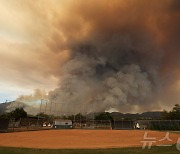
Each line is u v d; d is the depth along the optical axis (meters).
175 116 79.62
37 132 36.09
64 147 16.11
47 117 63.78
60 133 34.00
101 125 59.66
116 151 12.81
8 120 37.53
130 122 55.66
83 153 12.24
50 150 13.55
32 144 18.36
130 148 14.23
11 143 18.88
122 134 32.03
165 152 11.95
